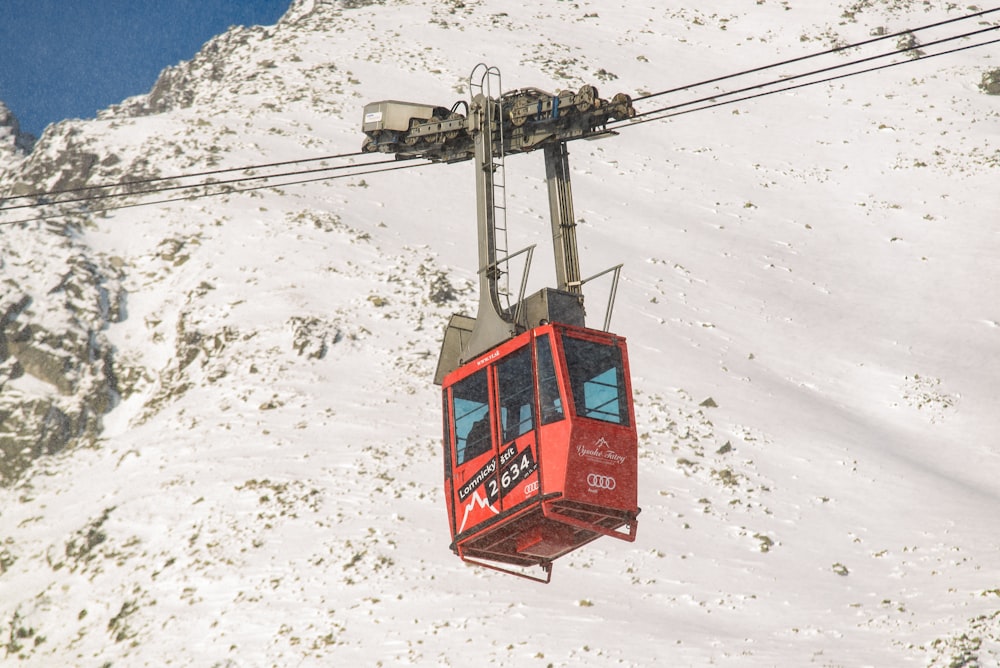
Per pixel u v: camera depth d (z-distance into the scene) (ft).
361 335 197.57
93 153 282.36
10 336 205.46
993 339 219.00
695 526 147.02
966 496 158.30
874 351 212.23
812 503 154.71
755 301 227.20
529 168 283.38
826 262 253.24
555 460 57.98
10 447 186.91
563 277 68.28
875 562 139.74
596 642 118.01
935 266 250.37
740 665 113.19
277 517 150.51
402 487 154.92
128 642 132.57
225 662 123.85
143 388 201.57
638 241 249.14
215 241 233.96
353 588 133.18
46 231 236.84
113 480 171.12
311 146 290.76
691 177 292.61
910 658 114.11
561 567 136.87
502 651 117.29
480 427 62.85
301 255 225.56
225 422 177.88
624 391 60.49
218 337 202.18
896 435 183.01
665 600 129.70
